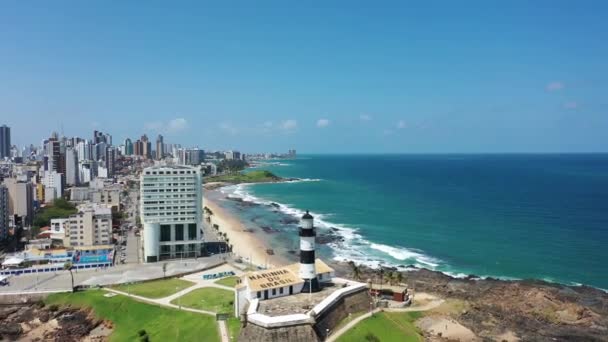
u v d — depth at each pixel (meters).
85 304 129.12
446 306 129.12
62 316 126.19
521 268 172.00
